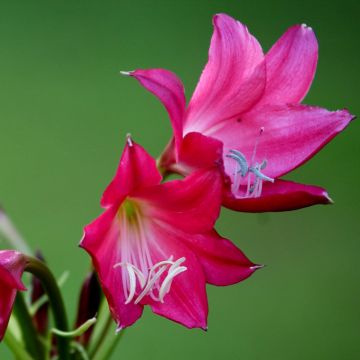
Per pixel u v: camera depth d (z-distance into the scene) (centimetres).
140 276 88
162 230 90
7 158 154
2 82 166
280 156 93
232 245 89
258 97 92
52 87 167
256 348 140
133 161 86
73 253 143
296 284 149
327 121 92
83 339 94
